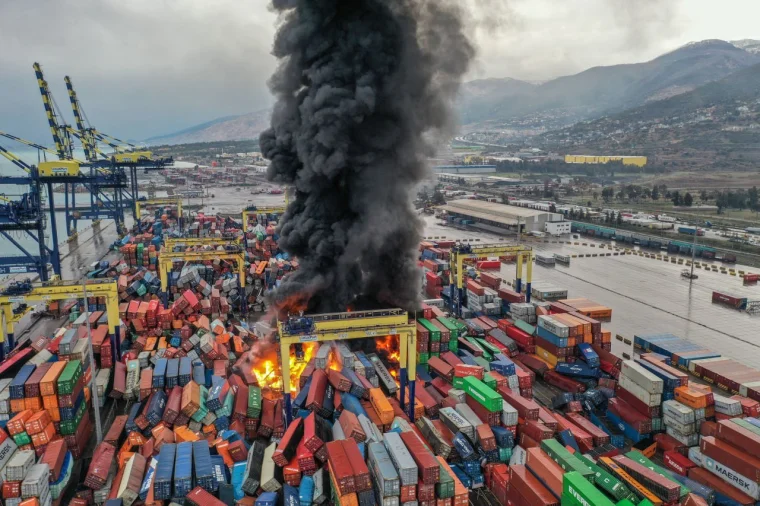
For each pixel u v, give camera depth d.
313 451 42.31
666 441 51.25
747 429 43.75
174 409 50.47
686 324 90.44
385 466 38.31
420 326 68.38
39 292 65.19
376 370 60.28
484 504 44.12
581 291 111.81
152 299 86.69
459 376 57.03
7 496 39.72
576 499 35.44
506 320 81.81
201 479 39.72
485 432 47.22
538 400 62.50
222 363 64.75
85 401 54.81
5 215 102.81
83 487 44.53
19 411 48.94
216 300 92.44
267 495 39.62
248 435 54.34
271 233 145.88
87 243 175.12
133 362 63.69
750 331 87.19
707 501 41.22
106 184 147.75
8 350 67.38
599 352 67.25
